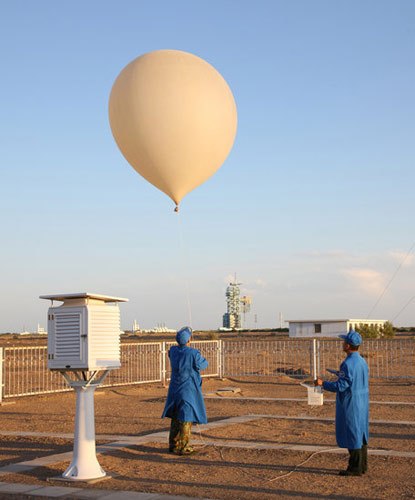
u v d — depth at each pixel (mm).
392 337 68688
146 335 113438
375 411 17297
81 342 9688
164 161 13680
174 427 11602
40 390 23984
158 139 13477
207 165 13945
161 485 9469
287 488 9266
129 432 14203
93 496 8781
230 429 14102
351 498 8750
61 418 16781
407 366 34531
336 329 76500
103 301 10188
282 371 29859
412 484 9445
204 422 11602
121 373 31297
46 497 8812
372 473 10141
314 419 15414
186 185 14070
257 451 11781
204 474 10141
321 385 9844
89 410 9961
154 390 23766
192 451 11609
